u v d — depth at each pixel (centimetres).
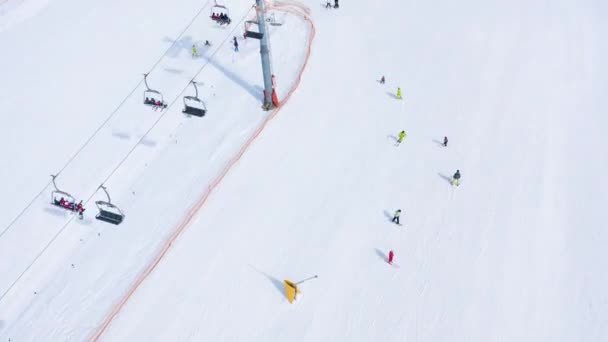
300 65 3641
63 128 3216
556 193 2739
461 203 2684
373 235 2528
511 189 2761
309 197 2712
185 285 2342
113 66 3700
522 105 3319
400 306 2233
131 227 2619
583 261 2408
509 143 3045
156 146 3062
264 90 3183
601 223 2588
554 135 3098
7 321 2272
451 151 2994
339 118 3203
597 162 2923
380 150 2991
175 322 2209
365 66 3659
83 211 2705
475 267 2381
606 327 2155
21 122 3281
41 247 2567
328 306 2238
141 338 2161
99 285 2373
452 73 3603
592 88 3462
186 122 3209
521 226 2567
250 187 2772
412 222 2588
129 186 2845
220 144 3028
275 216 2622
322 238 2514
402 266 2388
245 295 2292
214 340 2141
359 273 2362
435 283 2317
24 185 2872
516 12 4278
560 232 2541
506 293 2278
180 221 2614
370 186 2772
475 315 2197
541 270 2369
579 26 4084
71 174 2923
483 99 3372
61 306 2305
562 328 2155
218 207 2678
